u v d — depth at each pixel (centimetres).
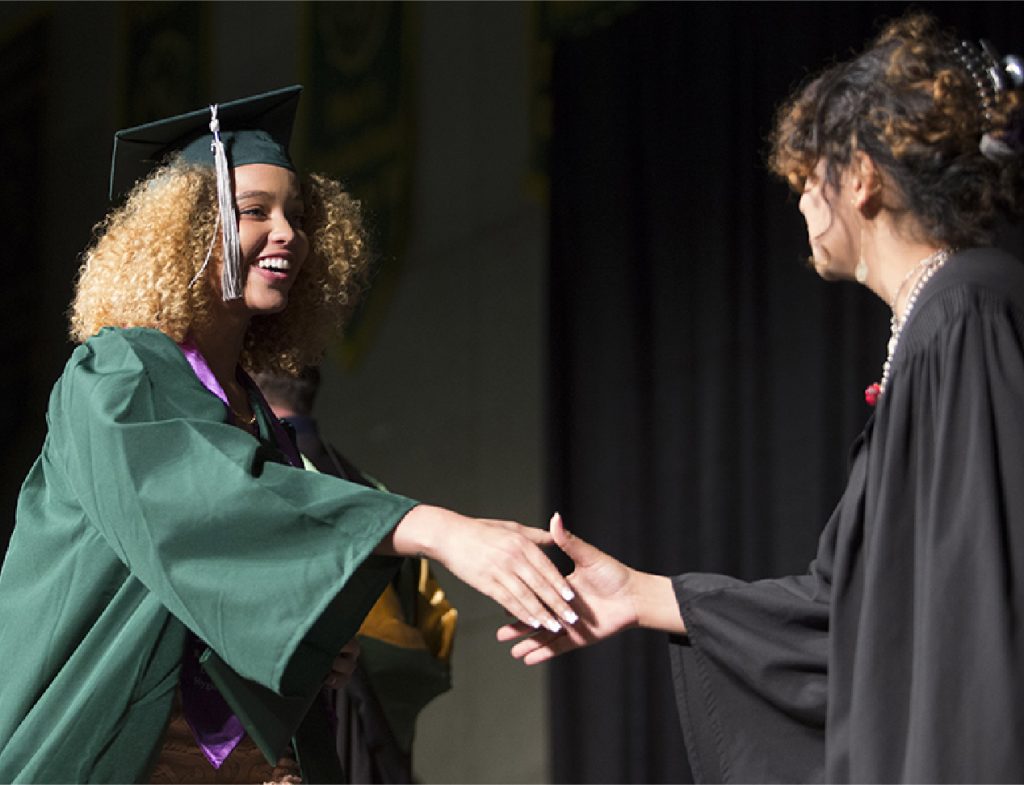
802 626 332
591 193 874
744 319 802
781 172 329
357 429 991
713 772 339
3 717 310
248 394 356
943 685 272
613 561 349
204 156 345
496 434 936
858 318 755
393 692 515
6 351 1144
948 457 283
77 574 310
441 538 301
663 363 834
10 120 1177
